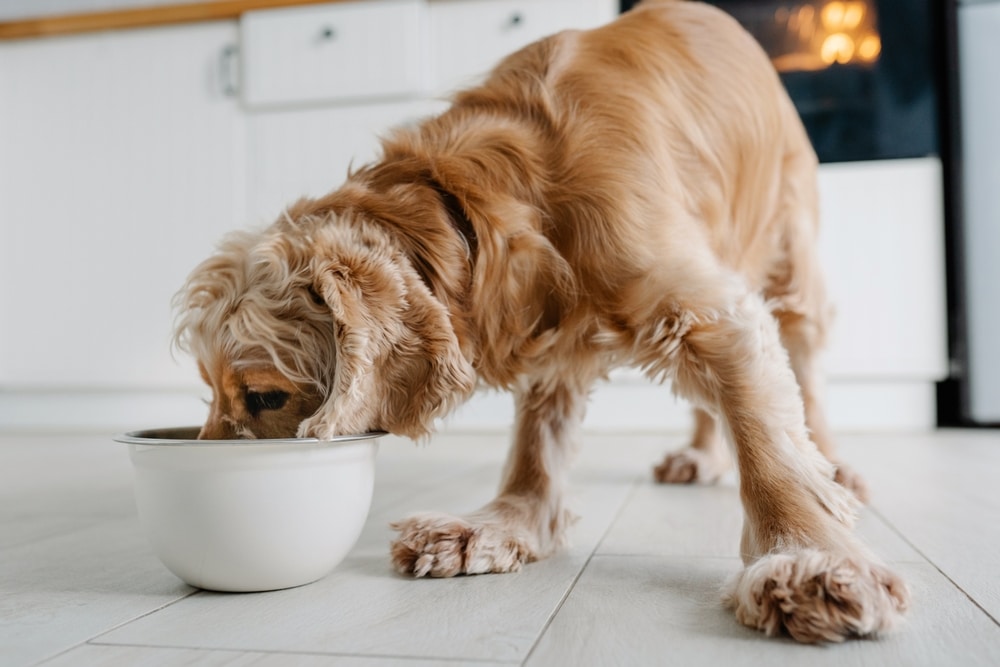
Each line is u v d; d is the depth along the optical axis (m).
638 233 1.15
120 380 3.52
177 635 0.88
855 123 3.01
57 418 3.63
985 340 3.08
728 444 1.12
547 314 1.17
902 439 2.79
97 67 3.46
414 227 1.12
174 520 1.00
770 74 1.72
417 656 0.80
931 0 3.03
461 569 1.12
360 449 1.08
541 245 1.15
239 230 1.24
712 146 1.43
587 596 1.01
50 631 0.91
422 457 2.53
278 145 3.32
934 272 3.00
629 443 2.81
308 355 1.07
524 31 3.12
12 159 3.56
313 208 1.16
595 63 1.34
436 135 1.24
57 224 3.54
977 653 0.79
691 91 1.43
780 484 1.06
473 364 1.14
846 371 3.05
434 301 1.06
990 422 3.09
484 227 1.14
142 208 3.46
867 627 0.82
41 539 1.41
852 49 3.00
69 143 3.51
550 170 1.19
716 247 1.42
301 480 1.01
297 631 0.89
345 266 1.03
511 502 1.27
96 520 1.59
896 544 1.25
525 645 0.83
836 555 0.92
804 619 0.83
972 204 3.06
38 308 3.57
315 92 3.25
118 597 1.04
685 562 1.17
